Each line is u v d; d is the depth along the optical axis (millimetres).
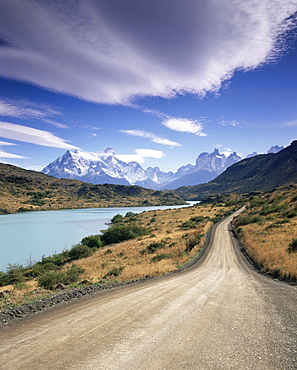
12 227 93438
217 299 9492
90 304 8852
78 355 4562
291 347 4965
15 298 10383
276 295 10398
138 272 21062
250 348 4906
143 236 61125
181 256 31203
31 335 5723
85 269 26812
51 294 11422
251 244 34062
